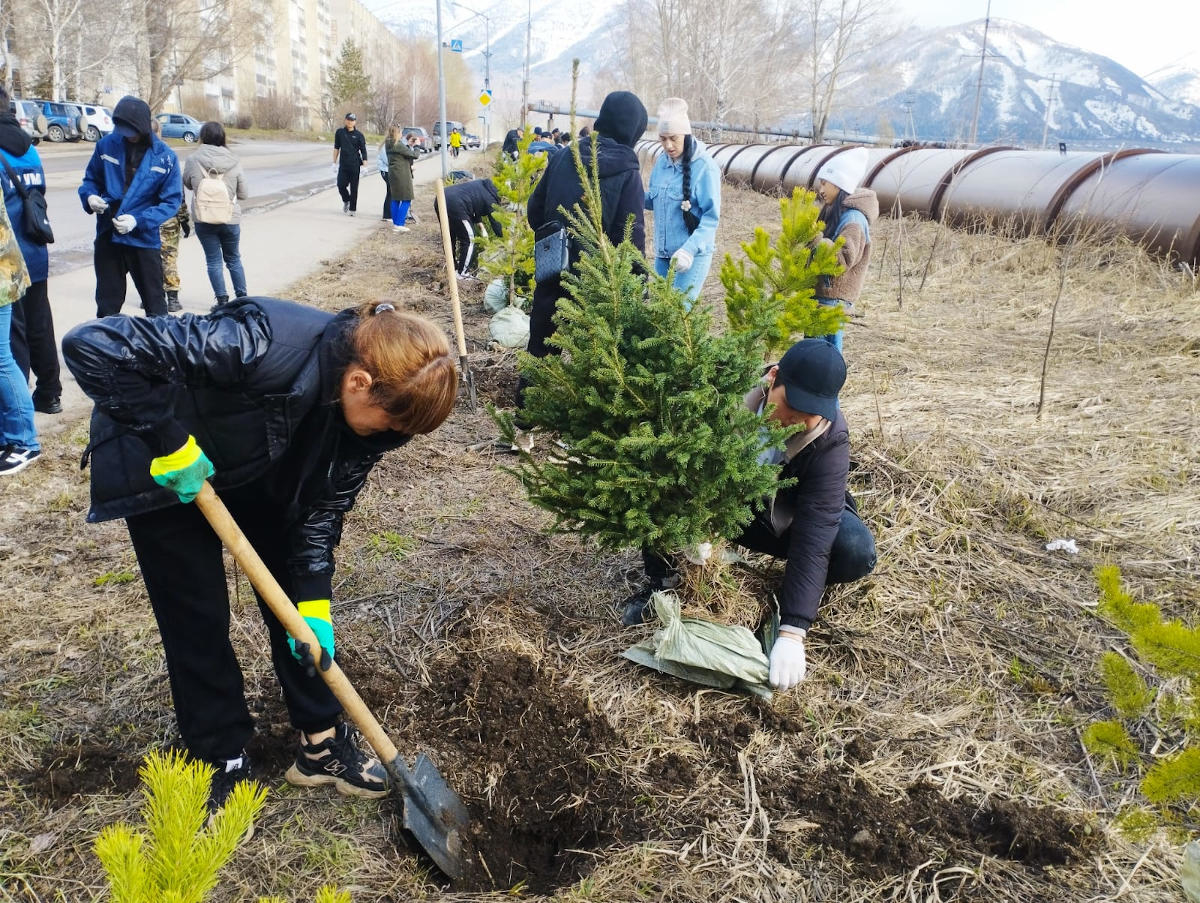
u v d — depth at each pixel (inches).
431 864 90.2
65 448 183.6
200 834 47.0
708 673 114.3
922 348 266.8
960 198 488.7
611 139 186.1
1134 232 373.4
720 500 110.7
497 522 159.3
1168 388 218.4
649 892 86.0
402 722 109.7
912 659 122.3
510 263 289.0
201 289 346.9
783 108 1656.0
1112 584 69.3
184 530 83.1
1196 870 71.4
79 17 1716.3
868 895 86.7
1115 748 71.2
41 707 108.3
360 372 76.0
